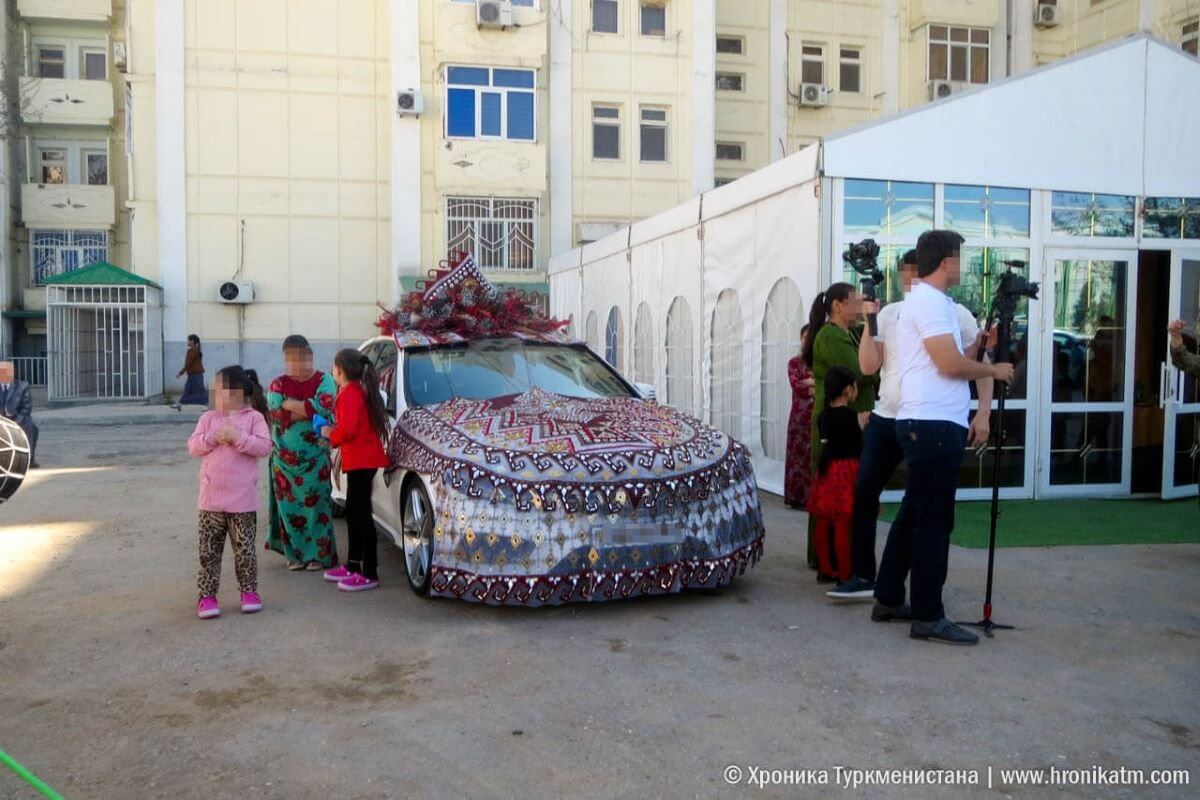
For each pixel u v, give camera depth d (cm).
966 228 869
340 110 2388
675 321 1158
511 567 505
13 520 812
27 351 2870
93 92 2858
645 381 1261
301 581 612
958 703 402
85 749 361
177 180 2322
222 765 347
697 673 437
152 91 2350
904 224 852
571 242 2484
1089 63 890
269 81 2352
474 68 2373
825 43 2809
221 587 599
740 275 984
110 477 1067
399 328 709
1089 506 866
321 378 630
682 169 2541
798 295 871
